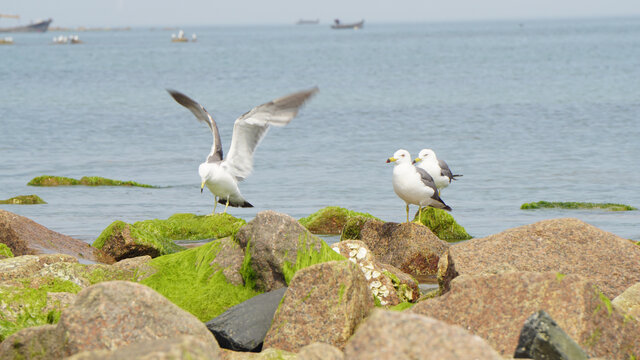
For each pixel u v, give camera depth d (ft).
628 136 102.63
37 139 105.91
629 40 501.97
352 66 281.95
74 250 38.78
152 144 102.37
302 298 23.59
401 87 190.19
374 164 84.28
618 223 52.80
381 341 16.22
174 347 16.48
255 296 26.11
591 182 71.46
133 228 39.32
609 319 22.06
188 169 83.05
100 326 19.48
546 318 20.25
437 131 112.78
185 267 30.04
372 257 32.24
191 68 280.31
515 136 106.01
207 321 26.58
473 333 21.86
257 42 625.00
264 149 96.02
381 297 30.86
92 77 232.73
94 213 57.77
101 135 110.52
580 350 19.99
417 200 41.68
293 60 332.60
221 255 29.71
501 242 29.45
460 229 49.62
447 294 23.30
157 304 20.21
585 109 136.05
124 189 69.72
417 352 15.94
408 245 38.86
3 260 30.19
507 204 62.08
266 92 181.68
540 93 168.76
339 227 50.44
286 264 28.04
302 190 69.10
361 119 127.95
